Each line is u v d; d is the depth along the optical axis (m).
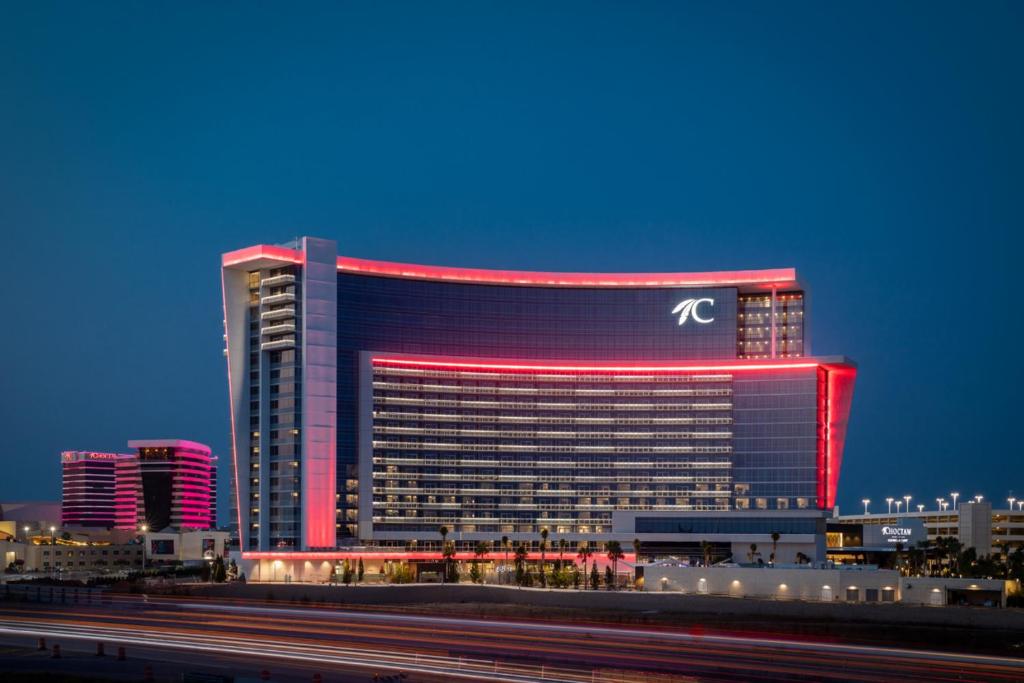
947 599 185.75
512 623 150.00
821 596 192.62
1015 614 153.38
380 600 192.88
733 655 115.06
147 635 129.00
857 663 109.88
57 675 98.94
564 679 97.38
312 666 105.19
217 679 93.94
